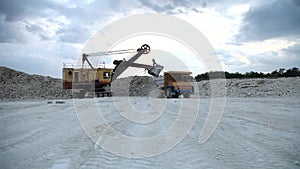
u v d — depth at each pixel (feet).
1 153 22.48
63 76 121.70
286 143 25.55
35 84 164.45
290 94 100.99
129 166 19.27
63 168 18.65
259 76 189.78
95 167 18.94
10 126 36.73
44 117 47.03
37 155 21.83
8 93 135.33
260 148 23.75
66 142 26.66
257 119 41.88
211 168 18.71
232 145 25.04
